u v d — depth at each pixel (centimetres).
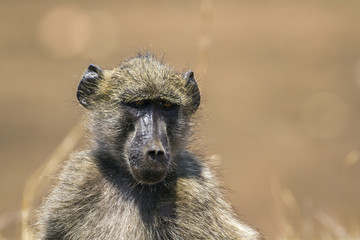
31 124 2366
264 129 2389
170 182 812
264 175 2044
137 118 816
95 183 835
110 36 3294
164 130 807
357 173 1909
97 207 826
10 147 2178
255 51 3203
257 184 1978
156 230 800
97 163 848
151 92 805
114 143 838
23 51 3084
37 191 1013
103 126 849
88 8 3725
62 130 2330
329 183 1970
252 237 841
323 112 2530
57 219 825
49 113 2466
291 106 2594
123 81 838
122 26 3453
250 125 2414
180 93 830
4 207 1686
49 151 2159
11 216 1109
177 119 835
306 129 2409
